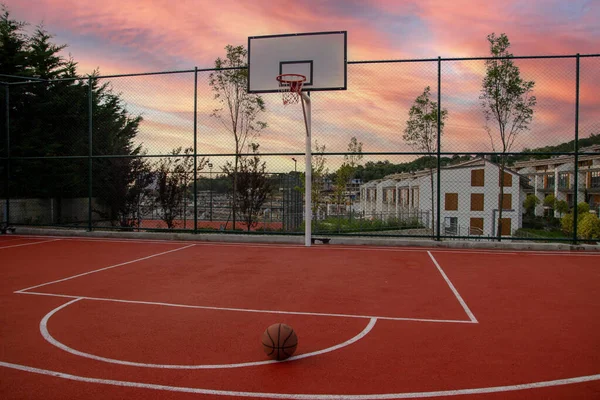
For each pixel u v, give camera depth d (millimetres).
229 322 5445
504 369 4082
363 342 4766
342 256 10266
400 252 10875
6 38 18188
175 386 3717
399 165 21172
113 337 4906
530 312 5910
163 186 16203
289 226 15727
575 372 4023
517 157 15695
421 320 5543
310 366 4129
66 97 18531
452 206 24859
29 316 5676
